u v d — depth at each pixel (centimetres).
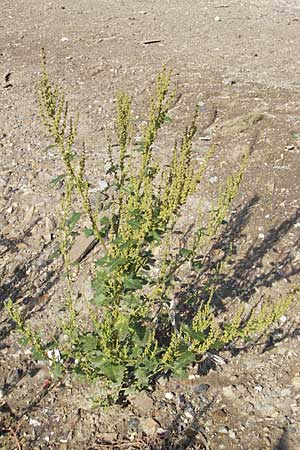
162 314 344
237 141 549
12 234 438
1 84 688
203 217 446
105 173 504
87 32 894
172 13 1047
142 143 281
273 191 478
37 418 310
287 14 1055
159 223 278
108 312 306
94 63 749
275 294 382
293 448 292
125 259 269
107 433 302
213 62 754
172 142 551
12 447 296
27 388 326
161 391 322
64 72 721
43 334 356
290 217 448
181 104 625
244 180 492
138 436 300
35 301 380
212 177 496
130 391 310
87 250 414
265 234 433
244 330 301
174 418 308
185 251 331
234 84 674
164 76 268
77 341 306
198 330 293
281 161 514
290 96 639
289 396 318
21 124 593
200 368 335
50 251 420
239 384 326
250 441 296
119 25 943
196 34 898
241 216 451
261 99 630
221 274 396
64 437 301
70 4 1105
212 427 304
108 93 659
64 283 393
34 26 930
